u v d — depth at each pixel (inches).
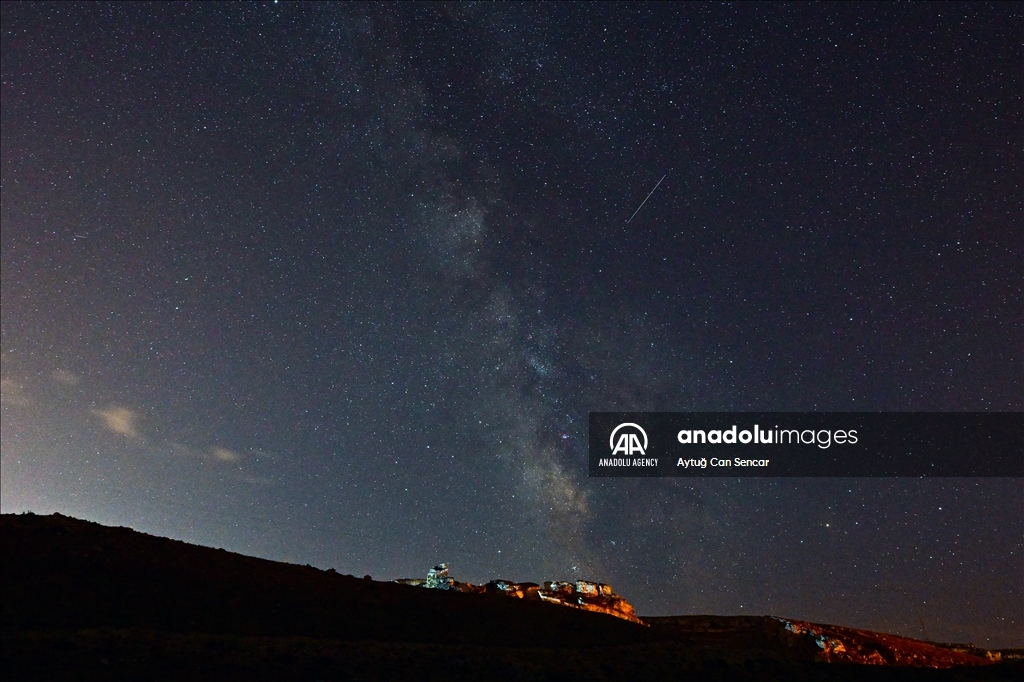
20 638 625.6
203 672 606.2
